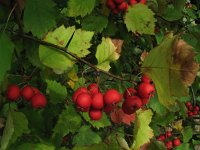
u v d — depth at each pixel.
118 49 0.49
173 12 0.80
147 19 0.61
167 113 0.83
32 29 0.50
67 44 0.46
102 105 0.45
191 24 1.06
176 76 0.36
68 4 0.56
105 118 0.63
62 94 0.59
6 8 0.53
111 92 0.45
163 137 1.07
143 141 0.51
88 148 0.56
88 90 0.47
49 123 0.60
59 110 0.62
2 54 0.45
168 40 0.37
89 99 0.45
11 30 0.52
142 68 0.39
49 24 0.50
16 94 0.49
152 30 0.61
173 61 0.36
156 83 0.38
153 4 0.79
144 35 0.87
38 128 0.57
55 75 0.58
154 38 0.92
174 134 1.12
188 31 0.88
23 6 0.52
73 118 0.60
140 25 0.61
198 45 0.84
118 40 0.49
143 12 0.61
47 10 0.50
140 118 0.52
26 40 0.53
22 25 0.55
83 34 0.46
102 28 0.64
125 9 0.62
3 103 0.53
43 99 0.49
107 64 0.48
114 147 0.59
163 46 0.37
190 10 1.08
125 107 0.44
